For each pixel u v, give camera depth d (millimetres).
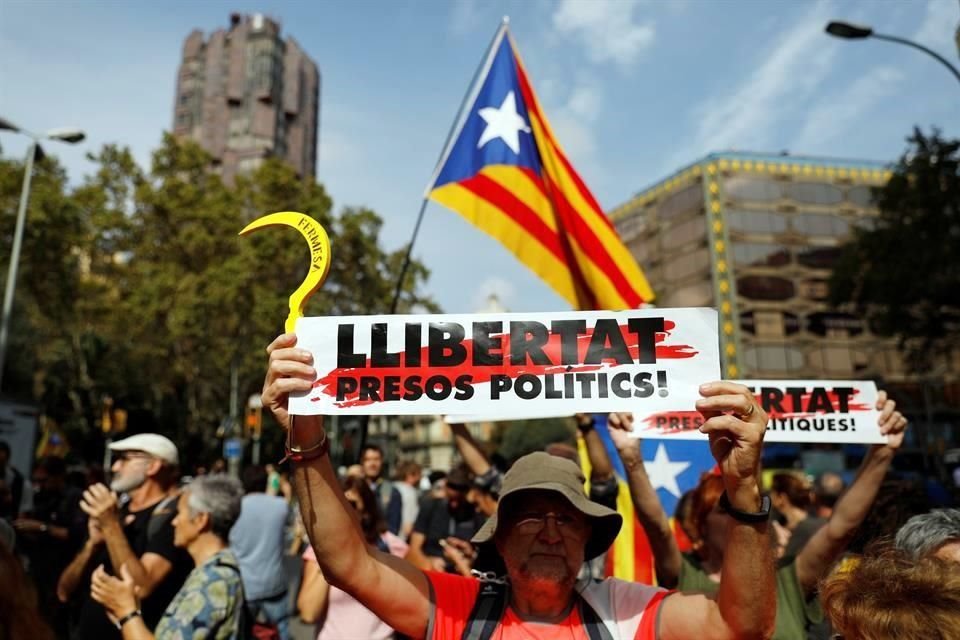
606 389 1949
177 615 3068
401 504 8227
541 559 2033
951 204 18578
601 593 2127
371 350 2020
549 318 2008
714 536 3264
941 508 2387
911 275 19156
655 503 3281
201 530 3410
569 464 2180
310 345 2027
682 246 46531
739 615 1759
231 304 30703
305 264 31984
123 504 4762
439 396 1988
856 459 30031
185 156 32156
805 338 43438
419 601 2092
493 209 5738
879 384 3223
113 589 3021
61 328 33062
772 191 45562
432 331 2023
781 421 3104
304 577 4012
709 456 4711
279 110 120438
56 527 6938
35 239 28047
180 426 34625
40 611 1715
